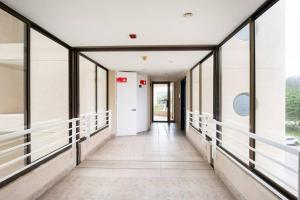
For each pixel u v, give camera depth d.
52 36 3.15
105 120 6.11
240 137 3.00
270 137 2.48
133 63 5.48
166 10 2.28
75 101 3.90
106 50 3.88
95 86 5.37
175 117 10.66
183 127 8.49
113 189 2.82
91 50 3.88
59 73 3.83
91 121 4.81
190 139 6.01
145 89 8.01
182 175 3.34
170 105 10.83
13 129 2.96
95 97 5.38
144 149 5.10
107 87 6.65
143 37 3.26
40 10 2.29
